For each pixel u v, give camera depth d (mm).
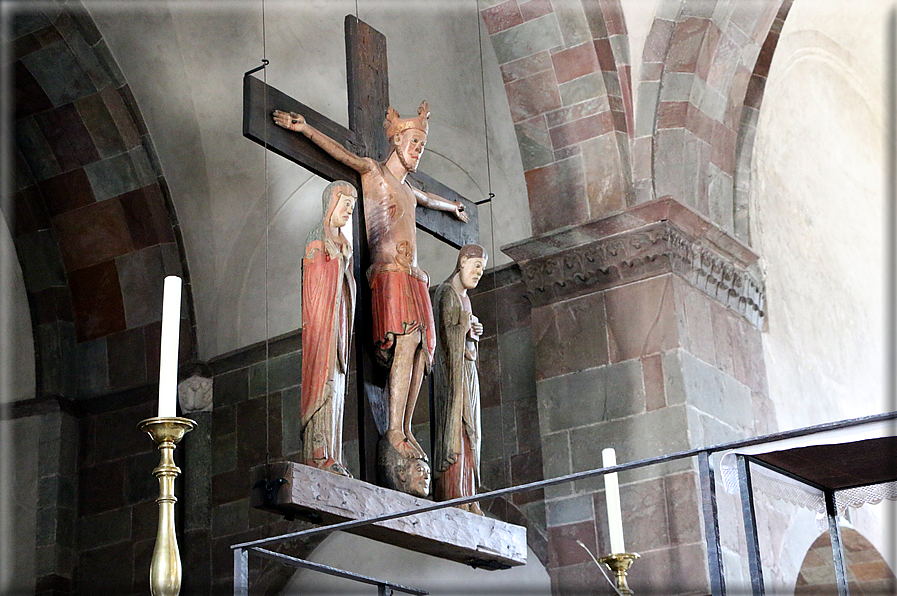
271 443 10609
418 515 6398
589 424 9086
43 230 10727
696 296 9344
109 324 10773
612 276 9305
